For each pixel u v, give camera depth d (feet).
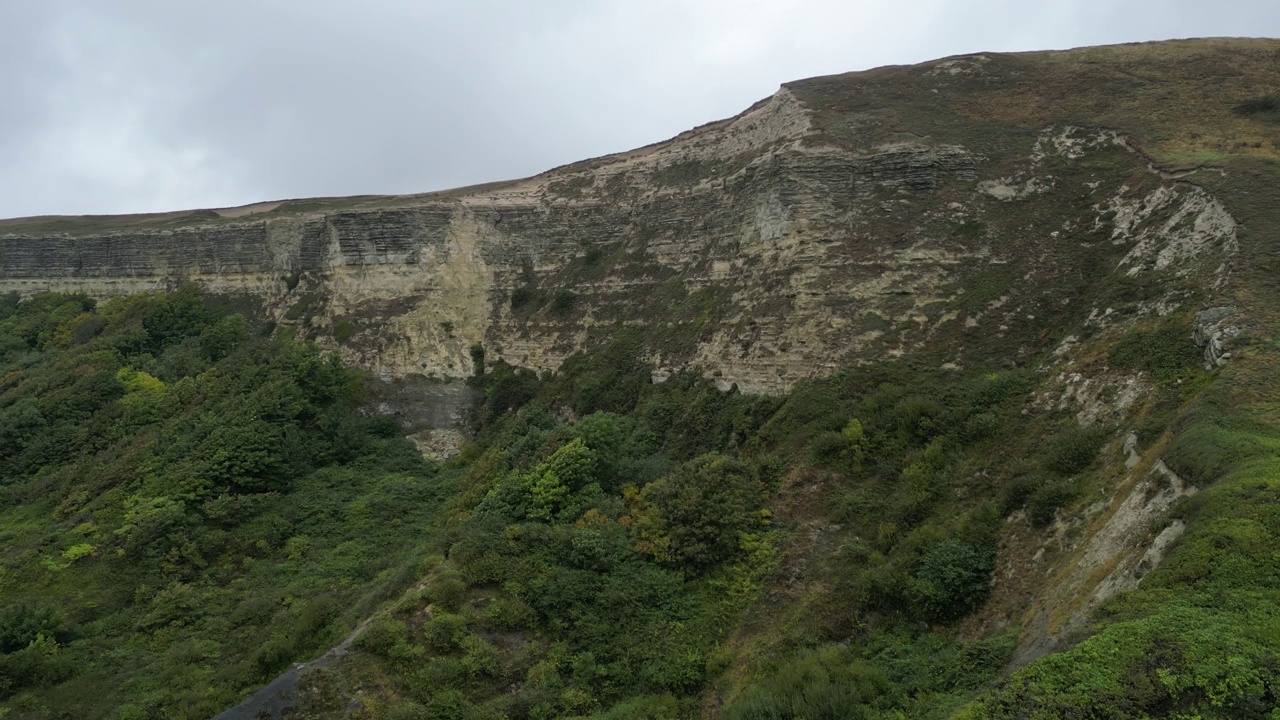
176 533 106.01
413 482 133.80
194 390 152.25
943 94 142.00
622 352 146.61
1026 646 50.62
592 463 93.66
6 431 139.13
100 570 101.50
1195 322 72.95
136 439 135.85
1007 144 124.88
